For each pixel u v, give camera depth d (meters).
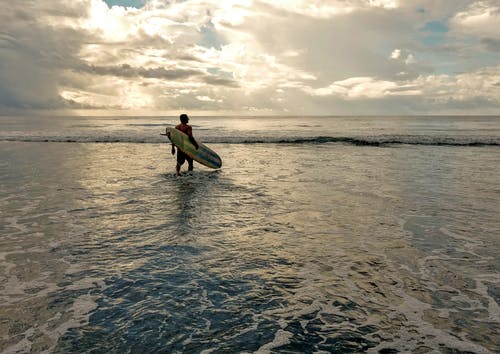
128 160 15.38
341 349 2.84
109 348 2.83
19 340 2.93
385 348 2.85
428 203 7.83
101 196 8.46
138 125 62.03
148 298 3.67
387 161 15.18
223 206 7.57
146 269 4.39
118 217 6.69
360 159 15.96
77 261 4.63
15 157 16.27
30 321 3.23
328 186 9.77
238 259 4.72
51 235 5.64
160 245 5.22
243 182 10.36
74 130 41.97
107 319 3.27
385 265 4.53
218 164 12.63
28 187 9.48
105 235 5.65
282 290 3.87
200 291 3.83
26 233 5.73
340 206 7.59
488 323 3.21
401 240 5.47
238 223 6.34
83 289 3.86
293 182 10.34
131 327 3.14
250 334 3.05
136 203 7.79
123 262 4.60
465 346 2.87
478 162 14.76
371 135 31.62
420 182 10.31
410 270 4.38
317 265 4.54
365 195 8.63
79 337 2.98
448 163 14.52
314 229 6.02
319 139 26.52
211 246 5.19
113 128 48.25
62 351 2.79
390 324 3.21
